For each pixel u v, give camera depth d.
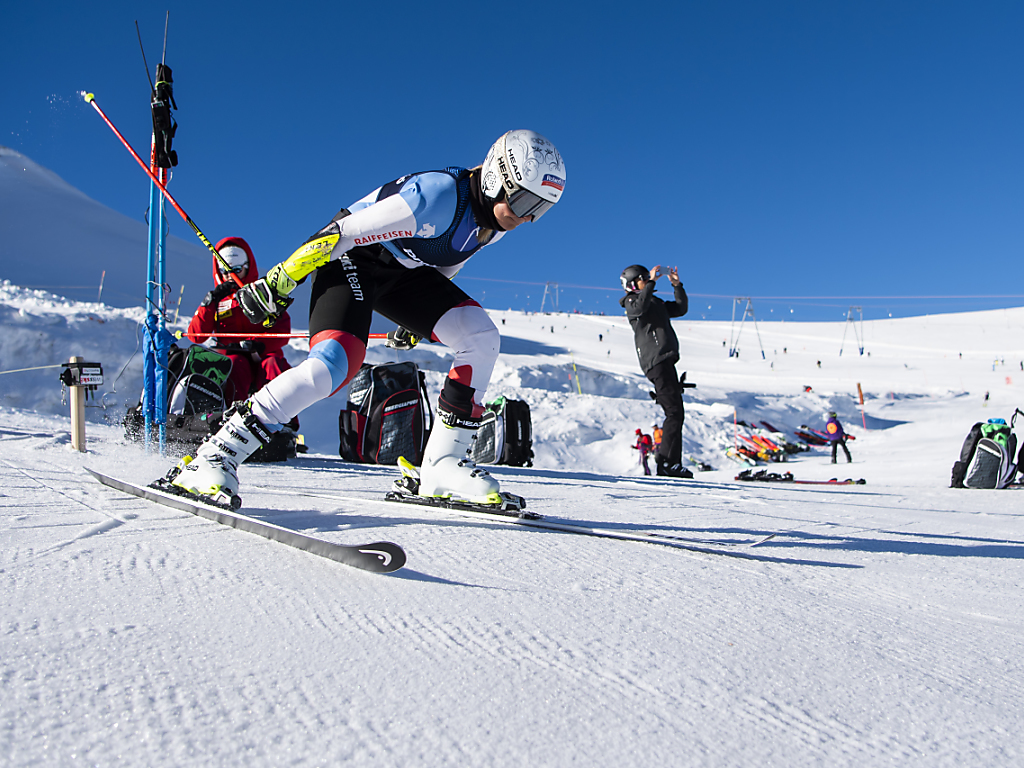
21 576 1.09
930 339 62.44
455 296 2.11
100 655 0.77
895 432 16.12
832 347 59.06
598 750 0.62
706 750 0.64
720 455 12.53
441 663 0.81
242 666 0.77
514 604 1.08
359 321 1.92
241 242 4.50
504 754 0.61
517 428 6.05
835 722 0.72
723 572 1.42
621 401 13.43
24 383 8.15
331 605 1.02
